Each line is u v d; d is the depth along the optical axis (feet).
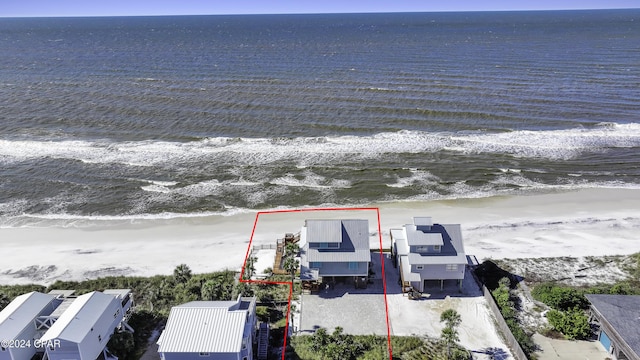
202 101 296.71
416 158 215.92
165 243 155.33
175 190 188.65
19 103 292.40
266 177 198.49
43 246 154.20
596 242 152.15
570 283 131.85
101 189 189.16
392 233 141.28
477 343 109.40
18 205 177.99
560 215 169.17
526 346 106.32
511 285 130.93
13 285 133.80
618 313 101.81
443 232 130.11
